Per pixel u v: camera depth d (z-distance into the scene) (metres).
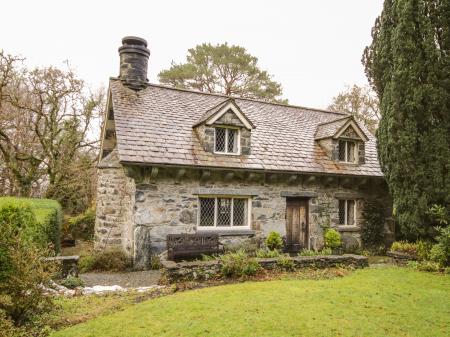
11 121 18.41
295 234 12.76
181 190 10.77
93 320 5.31
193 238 10.48
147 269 9.99
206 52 25.62
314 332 4.91
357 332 4.96
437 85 9.53
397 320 5.46
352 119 13.68
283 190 12.45
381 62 11.02
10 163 17.39
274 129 14.09
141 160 9.75
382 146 11.17
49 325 5.10
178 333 4.80
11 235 5.70
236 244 11.40
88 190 21.75
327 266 9.16
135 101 12.36
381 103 11.28
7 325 4.59
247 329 4.95
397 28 9.94
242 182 11.75
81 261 10.13
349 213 14.15
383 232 14.20
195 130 11.94
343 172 13.01
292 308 5.82
